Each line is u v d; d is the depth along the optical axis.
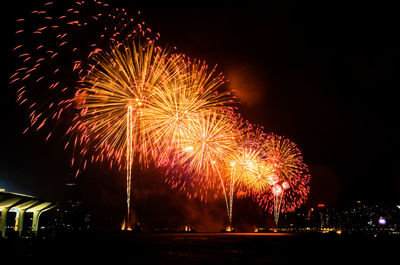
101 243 35.72
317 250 33.31
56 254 27.48
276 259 25.86
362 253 31.38
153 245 33.88
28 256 26.67
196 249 30.78
